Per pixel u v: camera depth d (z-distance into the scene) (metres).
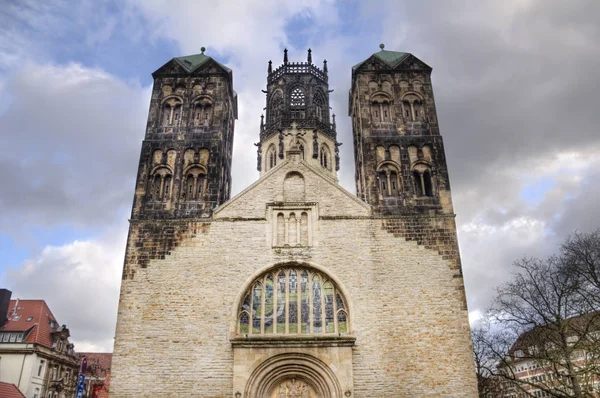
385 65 48.47
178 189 42.03
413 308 36.38
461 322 36.00
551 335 40.31
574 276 42.22
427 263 38.16
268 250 38.31
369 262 37.97
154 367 34.31
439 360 34.72
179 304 36.38
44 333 74.88
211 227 39.28
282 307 36.75
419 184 43.19
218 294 36.69
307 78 77.00
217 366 34.34
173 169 43.25
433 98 47.06
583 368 37.56
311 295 37.16
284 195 40.62
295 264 37.91
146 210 40.78
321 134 73.75
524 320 42.53
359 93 47.03
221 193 43.34
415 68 48.38
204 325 35.62
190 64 49.16
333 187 40.94
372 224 39.44
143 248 38.53
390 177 43.38
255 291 37.31
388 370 34.31
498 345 48.75
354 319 35.78
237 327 35.84
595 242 43.25
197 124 45.56
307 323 36.25
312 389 34.34
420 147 44.41
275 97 77.12
